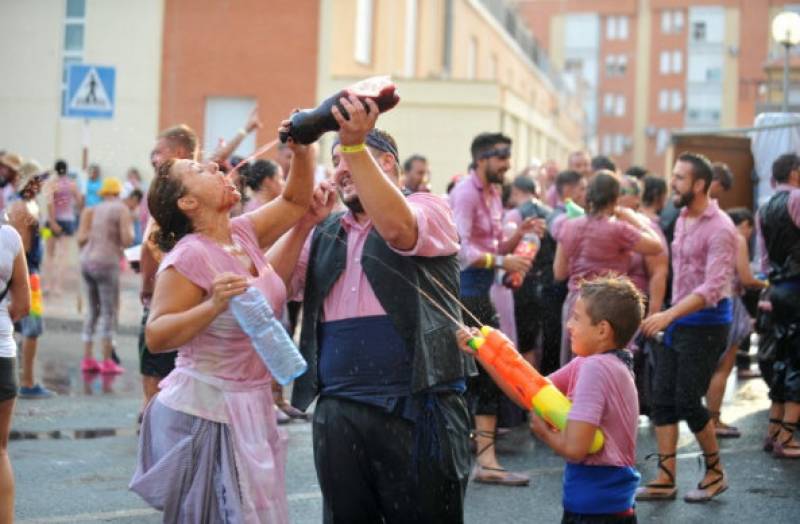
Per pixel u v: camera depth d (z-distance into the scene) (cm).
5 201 867
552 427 450
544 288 912
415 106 2495
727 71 8019
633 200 977
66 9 2502
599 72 8544
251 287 420
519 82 4228
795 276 819
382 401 445
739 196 1478
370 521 462
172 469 426
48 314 1509
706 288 686
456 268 464
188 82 2506
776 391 842
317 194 466
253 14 2495
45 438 838
